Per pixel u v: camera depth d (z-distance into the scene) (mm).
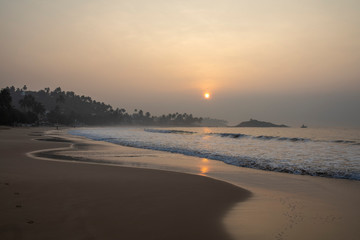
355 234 6039
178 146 32281
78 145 32188
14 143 30906
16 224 5895
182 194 9289
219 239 5656
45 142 34219
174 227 6207
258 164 17719
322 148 29266
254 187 11070
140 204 7879
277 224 6633
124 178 11641
